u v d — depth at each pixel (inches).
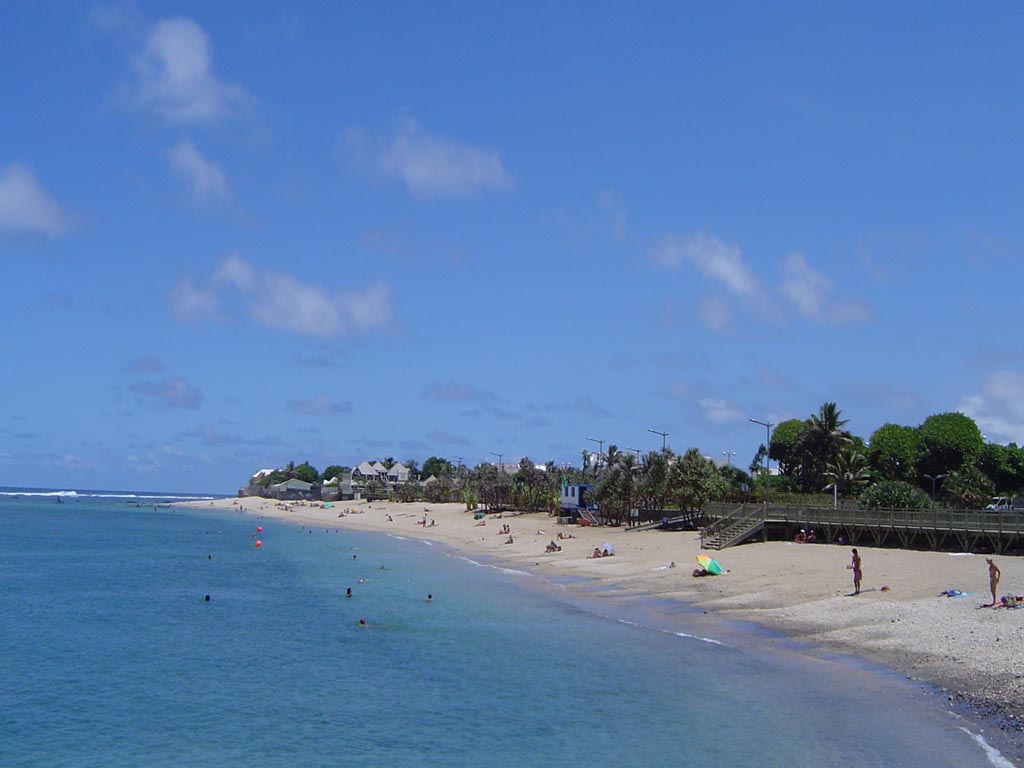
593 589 2635.3
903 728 1123.3
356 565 3681.1
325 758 1136.8
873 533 2751.0
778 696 1312.7
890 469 5027.1
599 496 4813.0
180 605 2512.3
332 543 5118.1
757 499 4271.7
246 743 1205.1
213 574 3366.1
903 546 2657.5
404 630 2039.9
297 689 1496.1
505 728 1246.9
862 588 2095.2
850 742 1083.3
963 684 1290.6
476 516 6407.5
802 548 2807.6
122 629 2103.8
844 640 1654.8
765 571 2522.1
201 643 1918.1
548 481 6599.4
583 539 4220.0
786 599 2108.8
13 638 1989.4
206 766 1112.8
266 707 1386.6
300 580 3144.7
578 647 1761.8
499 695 1427.2
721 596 2265.0
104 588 2920.8
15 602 2573.8
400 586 2896.2
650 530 4205.2
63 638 1988.2
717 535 3129.9
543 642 1834.4
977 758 994.7
